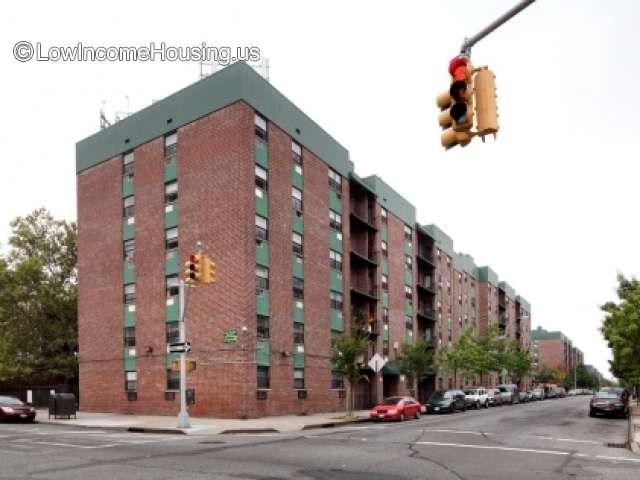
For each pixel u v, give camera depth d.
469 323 73.56
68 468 12.45
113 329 35.00
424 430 22.27
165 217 33.22
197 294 31.06
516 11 7.24
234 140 30.78
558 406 48.16
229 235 30.31
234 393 28.95
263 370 30.62
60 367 44.22
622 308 34.88
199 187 31.88
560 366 140.50
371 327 44.34
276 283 32.31
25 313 43.84
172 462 13.30
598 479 11.27
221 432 21.91
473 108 7.74
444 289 63.97
